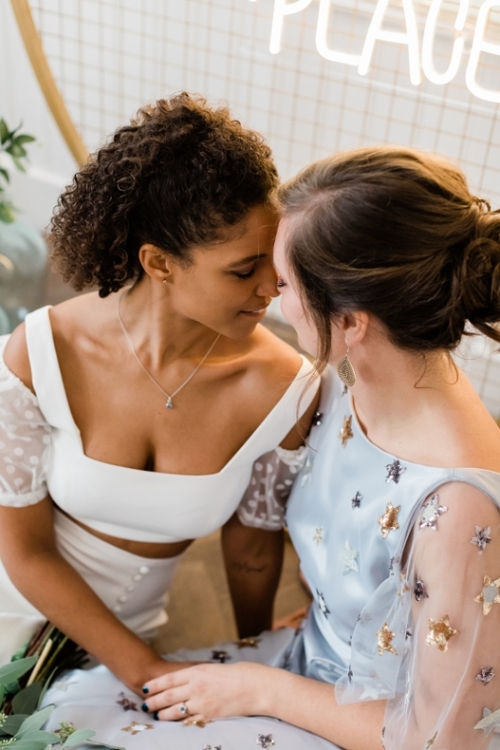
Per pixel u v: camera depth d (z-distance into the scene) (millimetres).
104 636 1280
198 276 1060
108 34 2477
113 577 1384
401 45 2092
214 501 1272
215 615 1783
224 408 1239
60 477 1259
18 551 1284
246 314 1119
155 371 1210
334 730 1097
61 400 1205
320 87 2289
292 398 1228
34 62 2346
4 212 2115
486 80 2018
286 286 1001
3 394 1203
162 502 1262
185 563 1900
